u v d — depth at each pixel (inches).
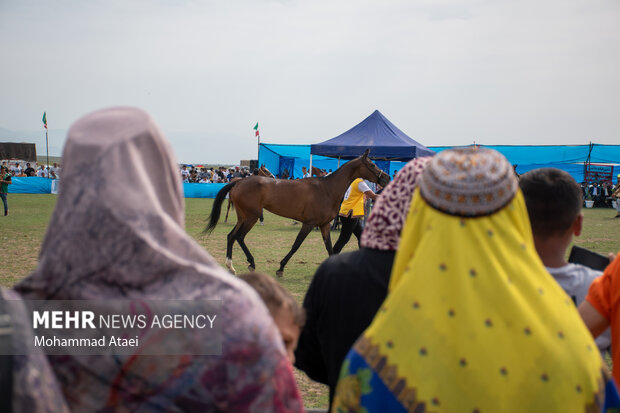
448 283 45.2
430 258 45.8
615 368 65.1
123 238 36.0
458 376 43.8
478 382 43.4
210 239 480.4
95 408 37.8
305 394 145.3
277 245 453.7
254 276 57.0
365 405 46.1
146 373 37.1
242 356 37.7
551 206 65.9
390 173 1051.9
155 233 37.2
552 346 44.0
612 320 65.5
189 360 37.3
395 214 63.5
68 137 38.3
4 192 624.4
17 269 302.0
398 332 45.7
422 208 48.2
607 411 47.8
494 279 44.4
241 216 335.9
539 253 69.6
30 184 1087.0
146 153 38.7
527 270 46.0
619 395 48.0
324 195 328.2
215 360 37.5
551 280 47.8
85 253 36.4
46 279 37.4
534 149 992.9
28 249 374.9
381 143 562.9
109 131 37.7
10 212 665.6
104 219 35.9
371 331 47.8
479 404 43.3
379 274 63.8
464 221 45.8
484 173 45.8
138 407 37.6
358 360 47.3
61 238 36.8
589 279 69.5
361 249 68.3
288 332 56.1
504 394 43.2
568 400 43.6
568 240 69.5
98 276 36.7
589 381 45.0
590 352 46.3
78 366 37.5
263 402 38.1
